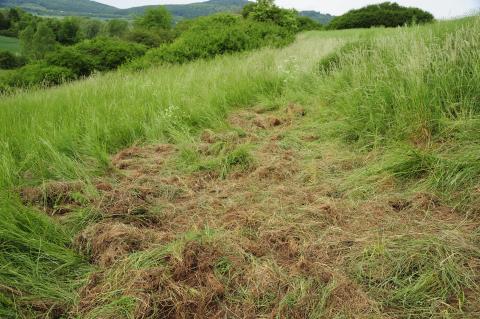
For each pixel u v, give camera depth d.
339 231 2.85
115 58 16.50
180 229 3.04
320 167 3.92
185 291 2.29
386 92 4.66
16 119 5.60
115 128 5.16
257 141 4.79
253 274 2.41
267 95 6.91
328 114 5.29
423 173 3.46
